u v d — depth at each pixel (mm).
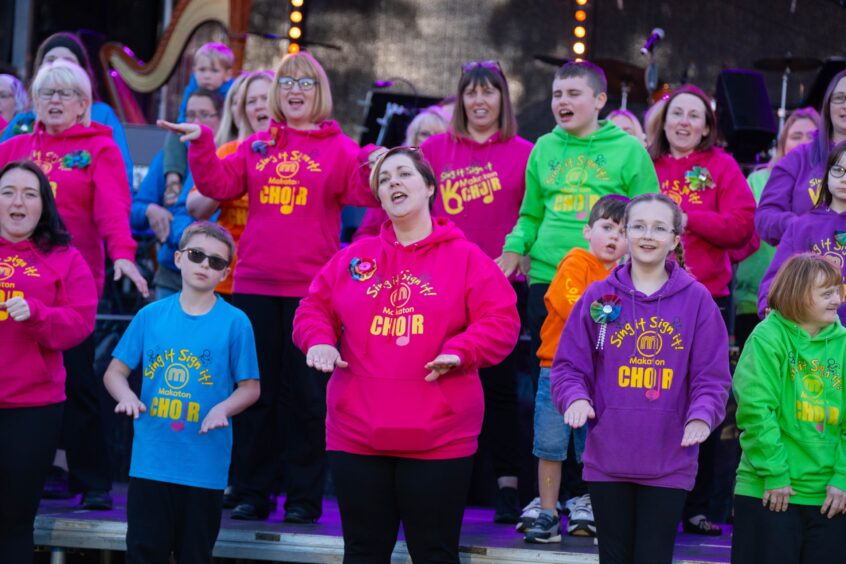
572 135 13125
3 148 13664
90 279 12344
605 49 29172
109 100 26734
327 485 15094
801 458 10508
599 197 12852
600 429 10344
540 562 11250
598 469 10305
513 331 10383
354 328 10477
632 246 10469
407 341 10289
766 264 15195
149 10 33969
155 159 17016
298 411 12719
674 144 14062
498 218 13508
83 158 13383
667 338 10305
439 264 10500
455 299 10367
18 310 11234
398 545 11555
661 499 10109
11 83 18016
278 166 13039
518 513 13164
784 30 29109
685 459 10172
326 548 11805
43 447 11828
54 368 12016
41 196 12078
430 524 10273
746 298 15352
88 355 13273
